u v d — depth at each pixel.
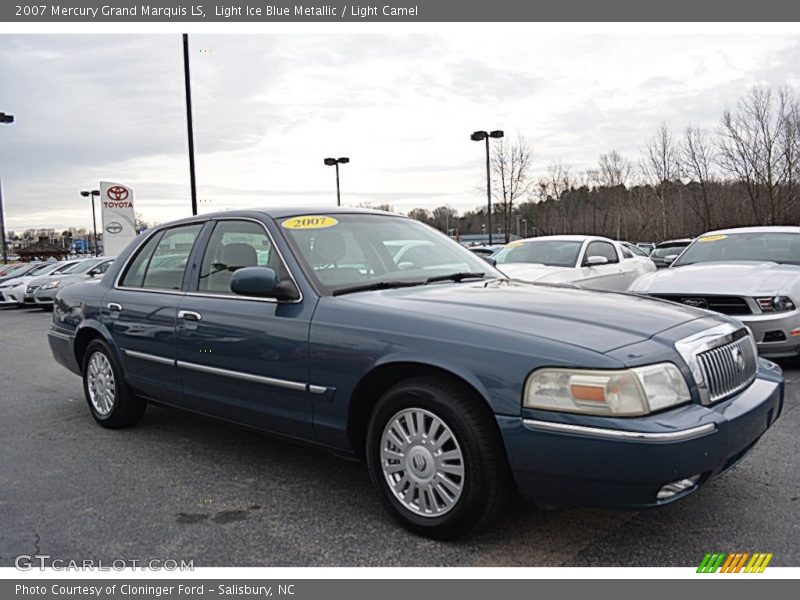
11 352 10.32
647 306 3.47
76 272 20.25
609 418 2.68
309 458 4.49
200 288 4.34
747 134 27.91
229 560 3.07
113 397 5.18
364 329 3.33
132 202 27.61
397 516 3.30
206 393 4.22
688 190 37.94
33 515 3.62
